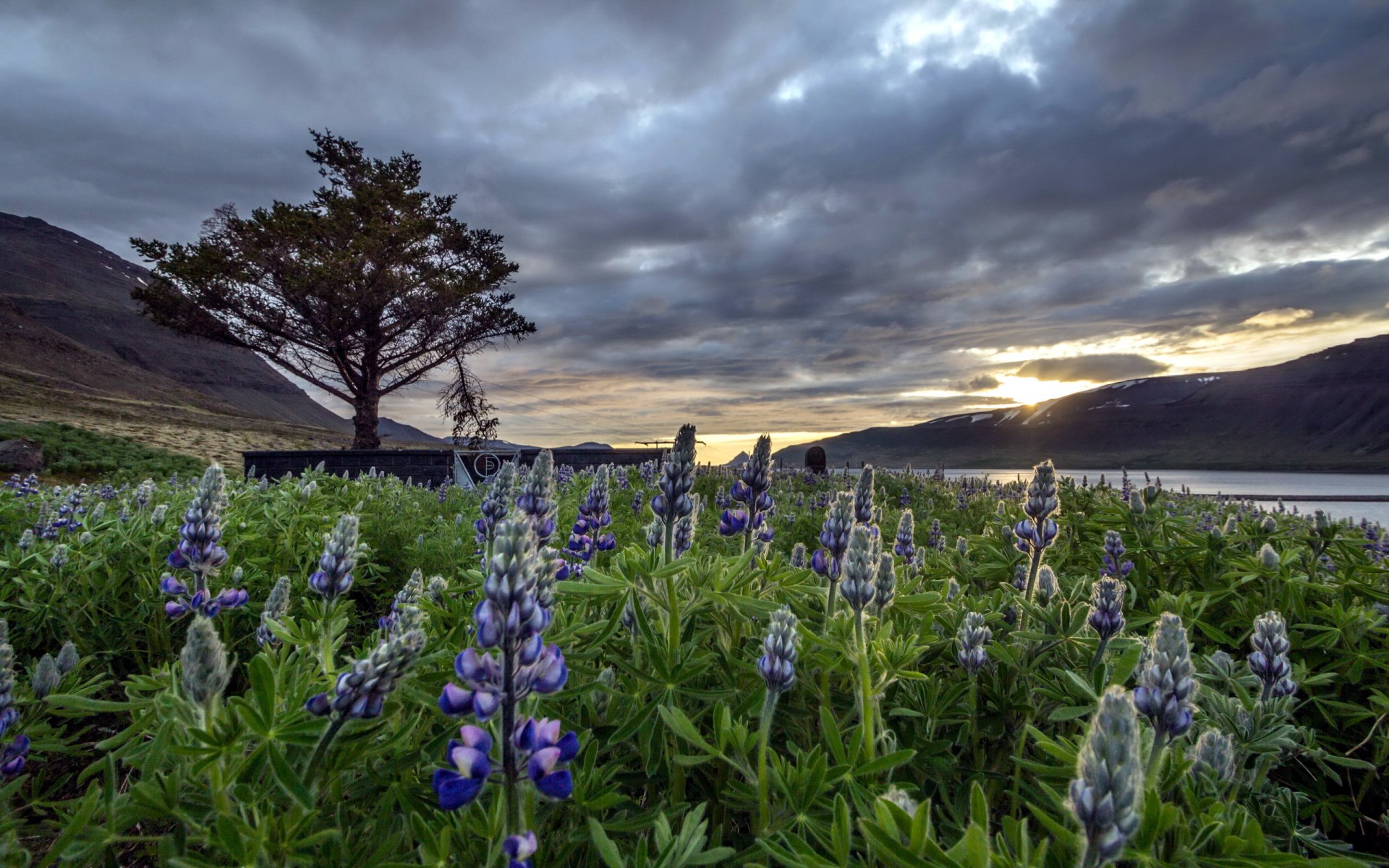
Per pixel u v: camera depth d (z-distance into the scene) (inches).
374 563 291.1
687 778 101.3
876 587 117.0
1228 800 90.4
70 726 170.7
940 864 59.1
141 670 196.9
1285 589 168.9
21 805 130.2
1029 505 151.2
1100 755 56.4
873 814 74.4
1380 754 130.7
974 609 148.0
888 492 575.5
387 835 82.4
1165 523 214.2
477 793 59.5
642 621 99.3
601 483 155.4
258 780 74.3
